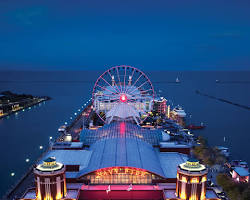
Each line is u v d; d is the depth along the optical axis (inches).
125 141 5693.9
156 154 5659.5
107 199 4256.9
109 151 5201.8
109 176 4633.4
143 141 6023.6
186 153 5816.9
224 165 6382.9
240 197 4672.7
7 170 6427.2
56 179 3954.2
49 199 3959.2
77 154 5349.4
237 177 5565.9
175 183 4633.4
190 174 3914.9
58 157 5182.1
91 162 4921.3
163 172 4795.8
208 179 5570.9
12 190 4990.2
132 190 4407.0
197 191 3964.1
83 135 6397.6
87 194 4328.3
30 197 4151.1
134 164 4645.7
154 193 4370.1
